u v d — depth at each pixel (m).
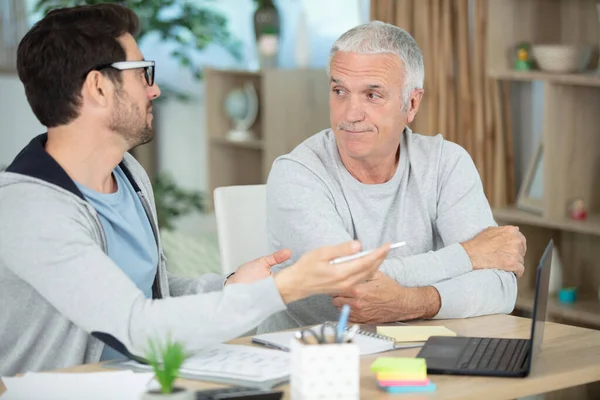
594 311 3.75
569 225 3.73
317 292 1.86
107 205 2.14
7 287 2.03
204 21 6.76
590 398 3.86
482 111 4.18
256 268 2.31
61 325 2.04
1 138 7.60
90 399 1.65
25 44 2.05
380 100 2.47
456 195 2.64
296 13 6.41
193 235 6.26
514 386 1.78
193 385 1.74
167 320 1.82
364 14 5.59
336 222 2.51
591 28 4.00
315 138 2.68
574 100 3.85
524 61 3.94
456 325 2.25
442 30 4.25
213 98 6.15
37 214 1.93
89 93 2.04
